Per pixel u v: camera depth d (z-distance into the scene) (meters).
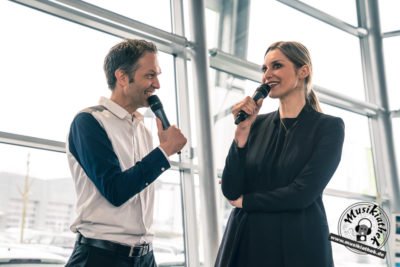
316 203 2.10
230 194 2.15
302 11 5.19
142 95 2.22
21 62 3.29
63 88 3.43
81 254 1.98
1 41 3.25
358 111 5.54
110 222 2.01
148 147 2.31
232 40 4.56
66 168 3.32
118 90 2.23
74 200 3.33
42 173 3.23
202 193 3.96
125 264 2.00
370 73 5.71
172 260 3.86
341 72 5.50
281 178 2.11
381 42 5.71
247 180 2.18
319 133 2.14
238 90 4.50
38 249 3.16
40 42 3.39
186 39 4.08
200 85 4.08
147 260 2.10
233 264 2.06
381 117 5.61
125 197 1.96
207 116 4.04
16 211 3.12
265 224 2.04
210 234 3.90
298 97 2.23
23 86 3.27
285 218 2.03
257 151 2.19
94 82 3.57
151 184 2.19
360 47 5.79
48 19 3.45
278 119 2.24
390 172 5.54
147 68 2.21
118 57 2.22
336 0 5.68
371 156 5.61
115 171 1.98
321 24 5.37
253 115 2.22
